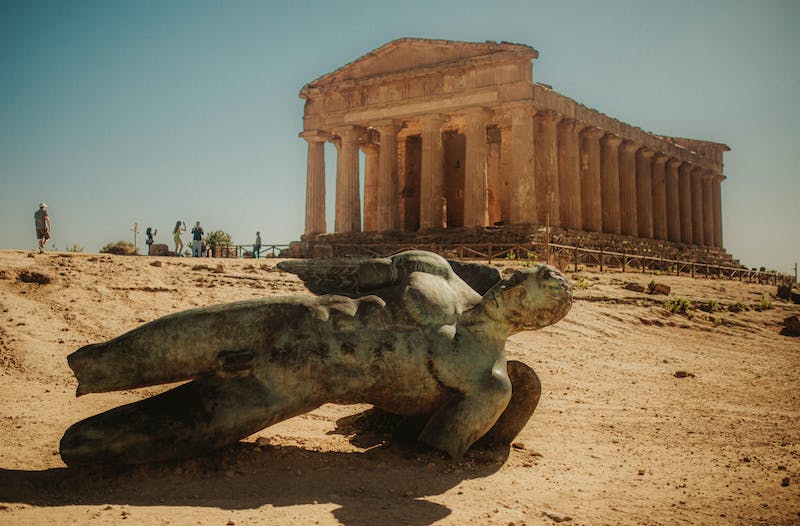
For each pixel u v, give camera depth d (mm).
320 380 5996
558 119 45531
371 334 6211
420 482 5992
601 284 26547
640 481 6820
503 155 46938
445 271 7008
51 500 5051
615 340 18406
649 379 13836
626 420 9883
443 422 6438
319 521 4898
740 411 10938
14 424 7188
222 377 5805
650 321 21406
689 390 12805
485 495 5871
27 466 5867
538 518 5484
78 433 5410
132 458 5441
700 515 5785
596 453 7875
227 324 5871
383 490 5738
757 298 30359
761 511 5926
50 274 14508
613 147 52125
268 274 19141
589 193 49312
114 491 5301
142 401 5797
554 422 9445
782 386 13531
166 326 5793
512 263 29078
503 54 43031
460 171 54062
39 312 12297
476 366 6488
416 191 55500
